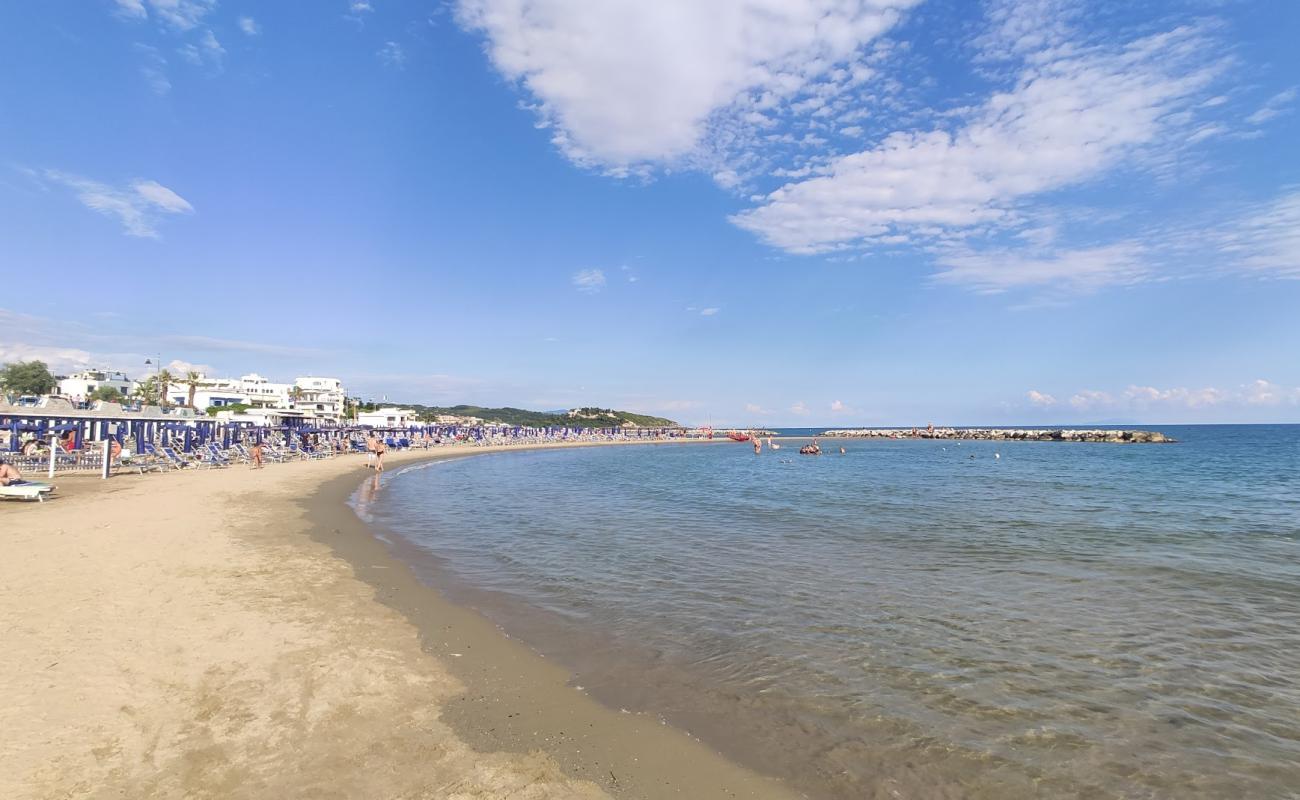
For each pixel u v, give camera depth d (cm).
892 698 662
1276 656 798
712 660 759
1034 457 6531
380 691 613
